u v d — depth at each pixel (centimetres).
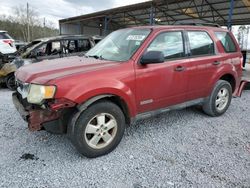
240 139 369
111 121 317
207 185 257
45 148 334
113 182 262
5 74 700
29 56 687
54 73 299
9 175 270
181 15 1833
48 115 282
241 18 1697
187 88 396
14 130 391
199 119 451
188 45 394
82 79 288
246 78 812
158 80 351
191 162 302
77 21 2211
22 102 326
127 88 318
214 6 1534
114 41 392
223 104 470
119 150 332
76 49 741
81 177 270
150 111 359
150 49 346
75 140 294
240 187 255
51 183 258
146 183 261
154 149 335
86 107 291
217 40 444
